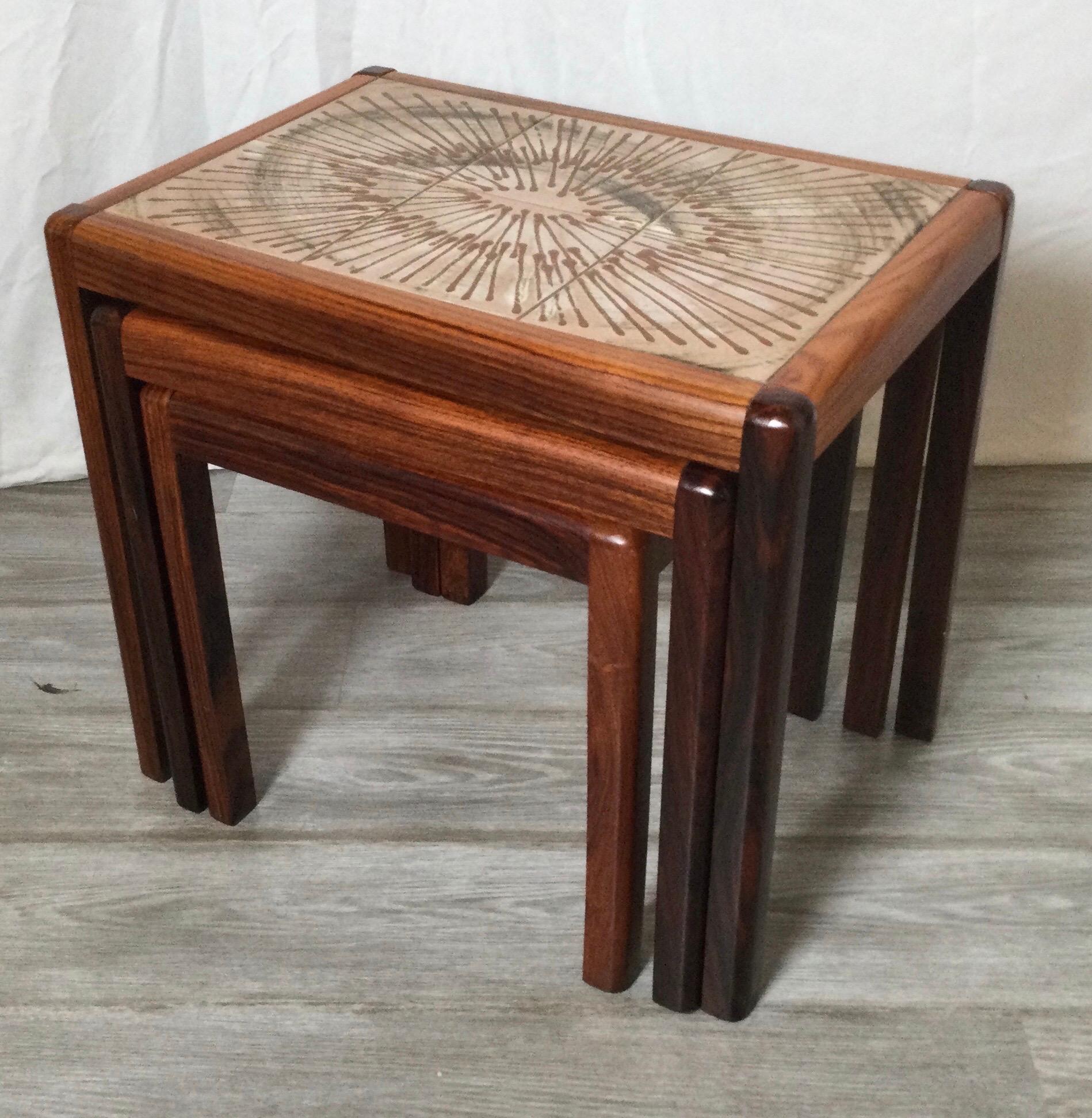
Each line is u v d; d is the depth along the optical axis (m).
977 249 0.96
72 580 1.42
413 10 1.38
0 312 1.46
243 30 1.39
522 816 1.16
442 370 0.84
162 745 1.17
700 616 0.82
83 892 1.10
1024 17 1.31
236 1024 1.00
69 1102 0.95
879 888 1.10
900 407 1.08
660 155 1.07
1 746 1.23
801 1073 0.97
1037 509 1.51
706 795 0.90
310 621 1.36
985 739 1.24
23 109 1.37
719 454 0.77
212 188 0.99
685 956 0.97
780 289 0.87
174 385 0.94
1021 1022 1.00
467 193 1.00
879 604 1.17
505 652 1.33
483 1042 0.99
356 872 1.12
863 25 1.33
